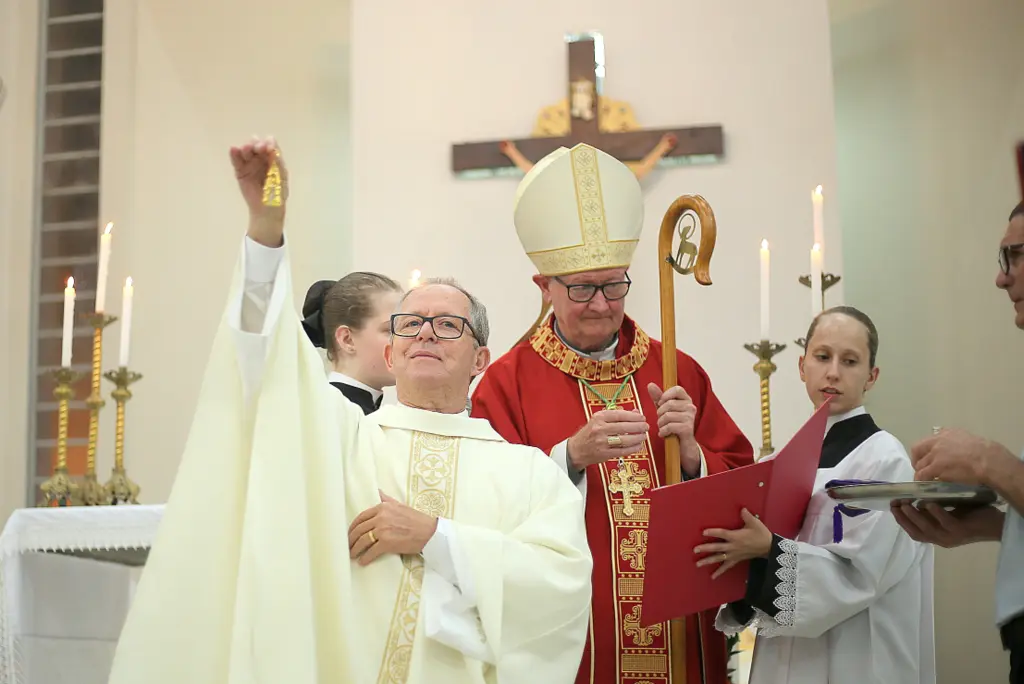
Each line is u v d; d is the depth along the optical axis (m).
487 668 2.69
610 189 3.77
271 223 2.65
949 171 6.10
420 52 6.15
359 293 3.80
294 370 2.67
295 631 2.48
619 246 3.74
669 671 3.39
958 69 6.18
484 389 3.78
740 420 5.61
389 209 6.00
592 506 3.54
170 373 6.39
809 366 3.54
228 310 2.61
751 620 3.24
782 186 5.83
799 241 5.76
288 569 2.52
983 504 2.88
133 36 6.75
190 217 6.54
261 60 6.67
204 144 6.60
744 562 3.18
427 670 2.61
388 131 6.09
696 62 6.02
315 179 6.52
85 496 4.27
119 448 4.44
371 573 2.67
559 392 3.77
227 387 2.65
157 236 6.54
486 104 6.07
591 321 3.74
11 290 6.66
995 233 5.99
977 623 5.66
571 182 3.75
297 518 2.56
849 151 6.24
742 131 5.91
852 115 6.27
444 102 6.09
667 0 6.09
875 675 3.18
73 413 6.53
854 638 3.23
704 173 5.88
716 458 3.58
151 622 2.50
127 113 6.67
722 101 5.96
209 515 2.58
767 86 5.95
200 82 6.67
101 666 3.98
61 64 6.89
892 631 3.23
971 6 6.22
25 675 3.64
